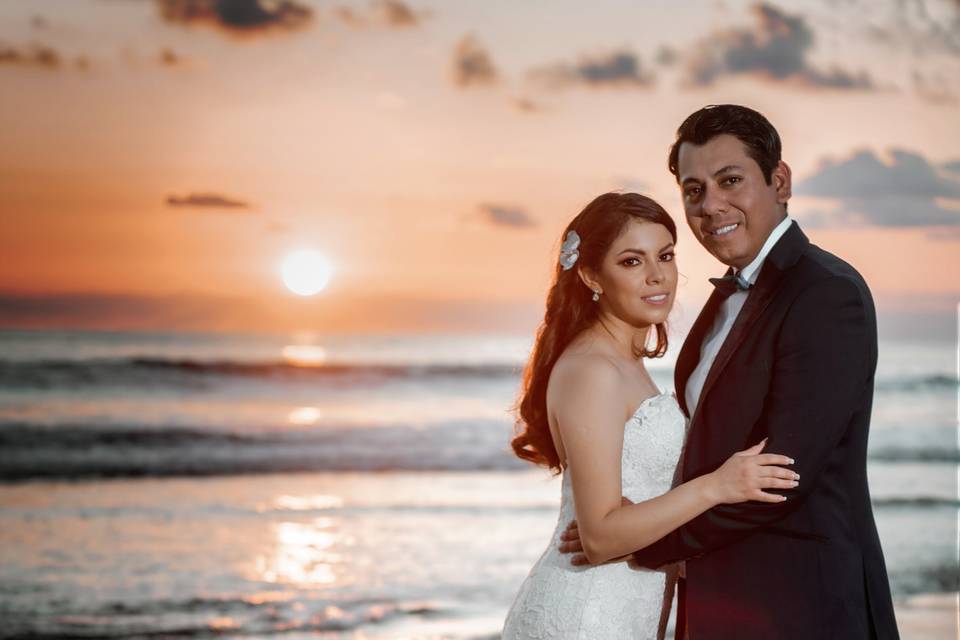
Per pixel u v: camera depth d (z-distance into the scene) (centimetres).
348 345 2508
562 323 312
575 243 306
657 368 1939
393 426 1728
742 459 272
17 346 2148
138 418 1747
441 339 2512
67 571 883
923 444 1498
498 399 2061
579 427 290
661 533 275
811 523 280
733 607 286
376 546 972
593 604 294
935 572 896
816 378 274
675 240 306
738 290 311
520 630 309
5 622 735
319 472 1427
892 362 1839
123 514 1140
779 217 302
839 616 276
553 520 1101
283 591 818
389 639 695
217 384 2086
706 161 298
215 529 1059
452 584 835
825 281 279
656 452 295
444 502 1207
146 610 768
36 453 1527
